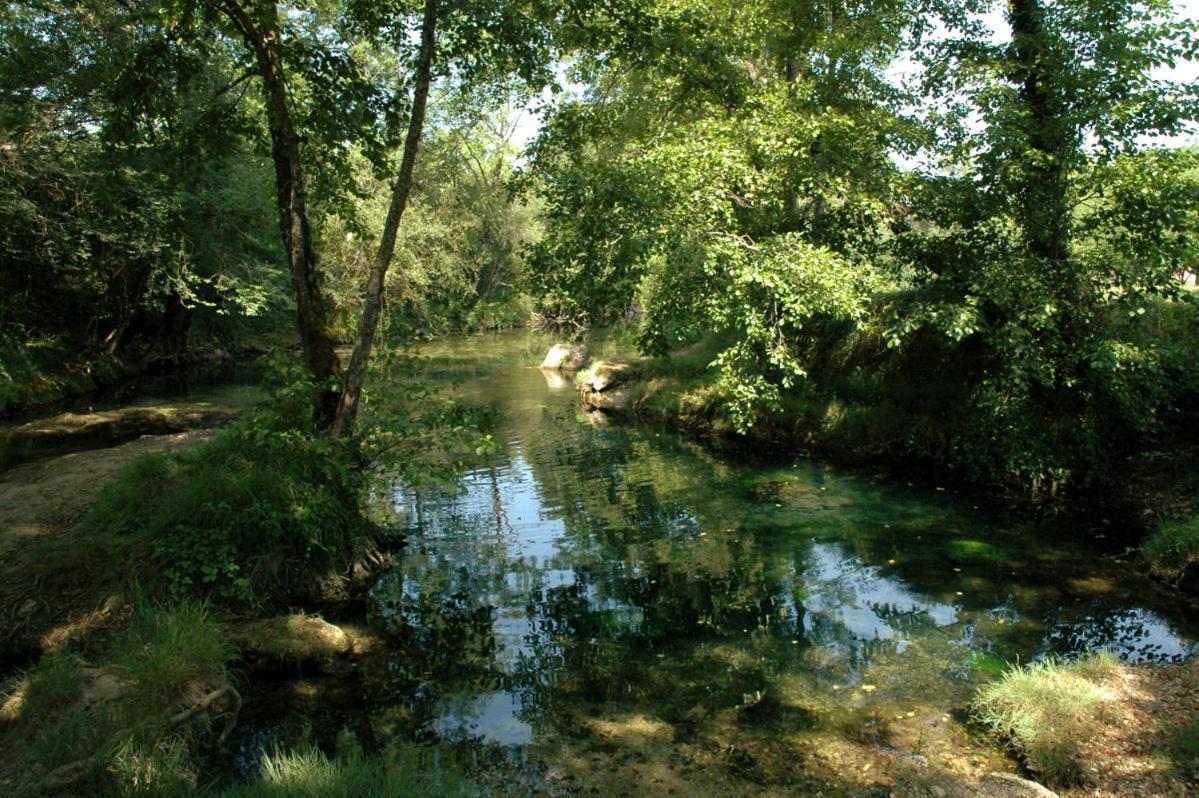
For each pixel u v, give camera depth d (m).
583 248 9.88
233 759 4.77
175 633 5.34
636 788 4.47
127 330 24.06
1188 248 9.77
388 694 5.66
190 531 6.75
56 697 4.68
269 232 21.53
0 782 3.87
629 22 9.33
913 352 13.12
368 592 7.63
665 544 8.97
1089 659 5.70
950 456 11.62
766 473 12.08
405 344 8.73
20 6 15.26
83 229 16.52
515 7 8.19
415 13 8.95
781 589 7.56
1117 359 9.22
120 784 3.88
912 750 4.82
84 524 7.48
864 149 11.27
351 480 7.78
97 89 15.25
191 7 8.02
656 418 16.72
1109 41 9.77
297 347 31.23
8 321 18.39
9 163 14.81
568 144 12.31
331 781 3.99
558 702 5.53
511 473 12.45
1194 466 9.39
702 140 10.21
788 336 14.45
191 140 9.43
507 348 32.50
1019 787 4.25
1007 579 7.60
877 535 9.02
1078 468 10.24
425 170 28.58
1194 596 7.01
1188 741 4.58
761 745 4.91
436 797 4.13
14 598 6.09
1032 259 10.50
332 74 8.79
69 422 15.33
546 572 8.18
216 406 17.45
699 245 9.70
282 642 5.93
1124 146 10.11
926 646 6.26
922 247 11.71
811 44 12.77
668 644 6.46
